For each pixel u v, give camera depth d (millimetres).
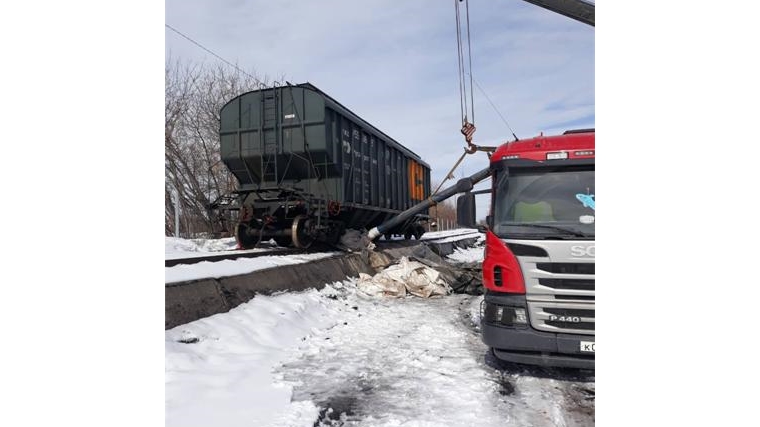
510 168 4500
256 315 5973
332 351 5332
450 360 4934
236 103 11008
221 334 5191
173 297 5184
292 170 11062
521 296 4090
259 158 10820
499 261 4234
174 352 4371
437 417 3500
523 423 3393
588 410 3641
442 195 10867
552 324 3975
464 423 3391
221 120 11133
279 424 3289
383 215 14742
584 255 3926
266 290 6938
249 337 5359
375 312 7641
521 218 4301
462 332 6199
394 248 14117
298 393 3996
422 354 5164
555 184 4367
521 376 4398
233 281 6418
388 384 4215
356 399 3865
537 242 4066
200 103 23156
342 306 8008
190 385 3867
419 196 18484
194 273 6090
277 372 4531
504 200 4422
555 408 3658
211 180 22141
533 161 4418
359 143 12406
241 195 10953
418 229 19016
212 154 22625
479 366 4719
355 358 5039
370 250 11719
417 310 7789
